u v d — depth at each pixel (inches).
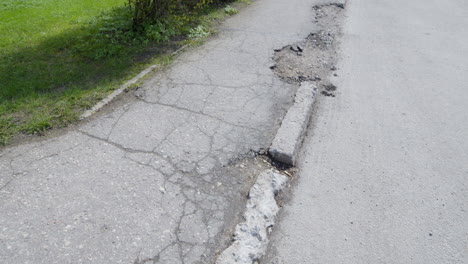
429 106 177.5
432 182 129.5
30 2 306.5
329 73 207.3
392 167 136.3
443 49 246.8
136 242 97.3
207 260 95.0
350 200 120.7
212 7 301.7
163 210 107.7
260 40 240.4
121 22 241.0
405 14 323.6
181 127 145.3
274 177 124.9
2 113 147.7
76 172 119.4
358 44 251.1
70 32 238.8
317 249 103.0
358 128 159.3
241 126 149.0
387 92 189.8
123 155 128.1
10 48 213.0
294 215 114.1
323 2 338.6
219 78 186.1
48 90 168.2
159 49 216.7
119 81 176.2
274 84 185.0
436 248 104.7
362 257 101.1
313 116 166.7
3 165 121.1
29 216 103.0
